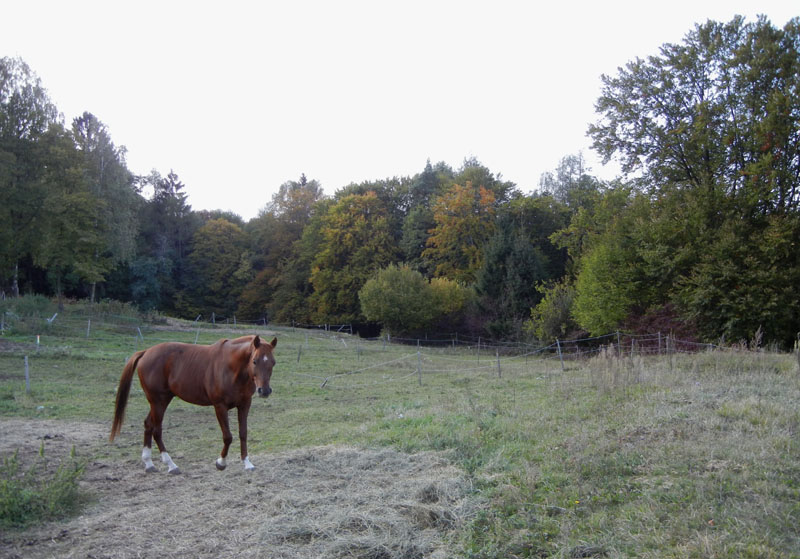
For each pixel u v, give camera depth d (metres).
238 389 7.73
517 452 7.86
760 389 10.84
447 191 55.31
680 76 28.67
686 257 24.69
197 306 64.88
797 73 24.19
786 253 22.44
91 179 42.97
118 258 45.34
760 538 4.70
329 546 5.30
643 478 6.35
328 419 12.14
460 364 26.58
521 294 40.91
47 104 39.41
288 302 58.59
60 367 19.03
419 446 8.48
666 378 12.90
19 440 9.67
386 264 54.31
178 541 5.54
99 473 7.89
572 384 14.22
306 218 66.62
